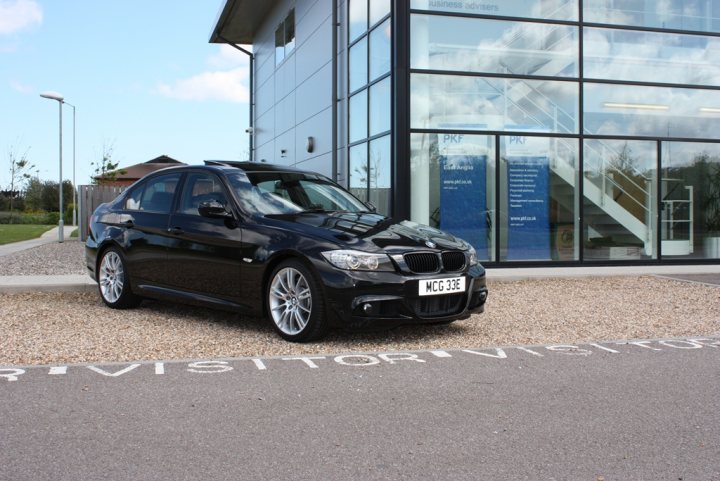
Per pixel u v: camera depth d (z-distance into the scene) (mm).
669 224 12211
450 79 11180
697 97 12352
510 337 6043
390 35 11227
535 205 11531
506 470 2941
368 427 3500
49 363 4871
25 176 45812
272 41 20719
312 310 5434
